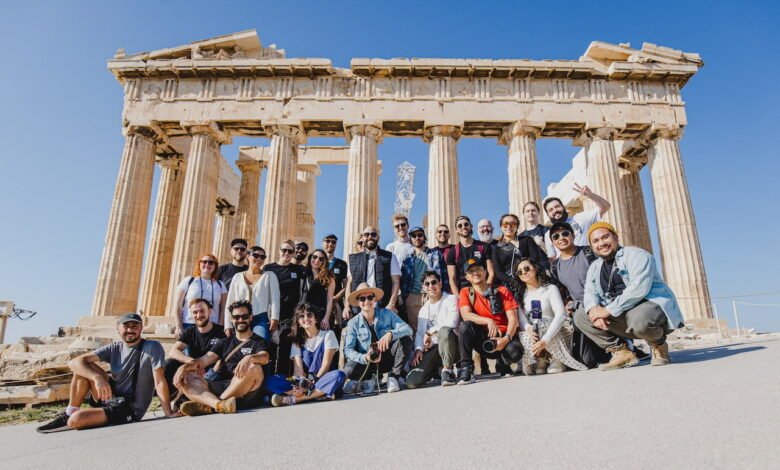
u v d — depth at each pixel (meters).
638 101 23.70
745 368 5.00
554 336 7.74
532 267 8.34
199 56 24.17
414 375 8.35
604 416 3.55
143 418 7.57
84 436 5.66
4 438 6.34
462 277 10.00
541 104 23.47
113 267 21.72
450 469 2.59
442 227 11.30
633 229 27.22
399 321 8.89
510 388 6.00
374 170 22.80
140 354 7.25
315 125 23.77
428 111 23.25
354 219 21.73
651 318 6.22
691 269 21.56
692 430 2.85
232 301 9.12
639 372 5.86
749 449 2.37
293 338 8.60
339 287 11.22
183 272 21.41
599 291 7.02
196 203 22.44
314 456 3.23
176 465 3.32
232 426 5.22
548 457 2.62
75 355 11.87
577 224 10.49
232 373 7.64
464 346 7.98
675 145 23.56
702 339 17.25
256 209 28.81
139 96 23.77
